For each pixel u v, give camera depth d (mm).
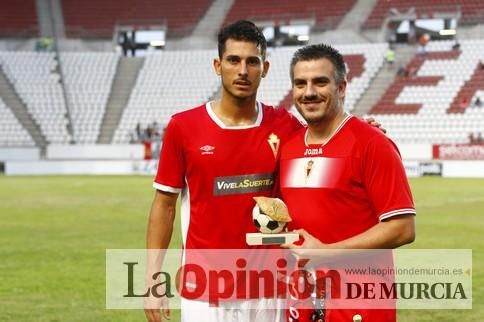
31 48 43594
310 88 4113
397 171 4086
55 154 37344
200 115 4488
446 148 32719
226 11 44844
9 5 45656
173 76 41844
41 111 39875
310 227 4234
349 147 4172
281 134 4484
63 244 12570
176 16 45094
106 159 36938
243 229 4477
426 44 39781
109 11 45781
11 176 34000
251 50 4328
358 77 38750
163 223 4617
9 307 7891
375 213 4219
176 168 4523
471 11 40156
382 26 41281
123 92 41281
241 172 4438
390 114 36906
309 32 42031
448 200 20219
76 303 8078
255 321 4562
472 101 36219
